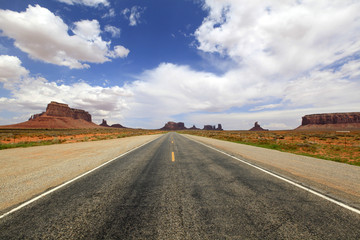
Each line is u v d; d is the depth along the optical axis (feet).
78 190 12.00
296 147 43.50
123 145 47.44
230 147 41.57
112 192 11.59
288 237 6.58
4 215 8.36
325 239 6.50
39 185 13.12
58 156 27.66
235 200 10.11
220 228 7.16
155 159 24.93
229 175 15.90
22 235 6.80
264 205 9.43
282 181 13.99
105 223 7.64
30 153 31.17
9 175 16.06
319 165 20.86
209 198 10.42
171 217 8.12
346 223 7.61
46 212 8.70
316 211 8.75
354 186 12.78
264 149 37.65
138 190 11.98
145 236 6.66
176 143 54.19
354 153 36.47
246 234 6.75
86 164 21.26
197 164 21.16
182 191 11.70
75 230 7.11
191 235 6.68
